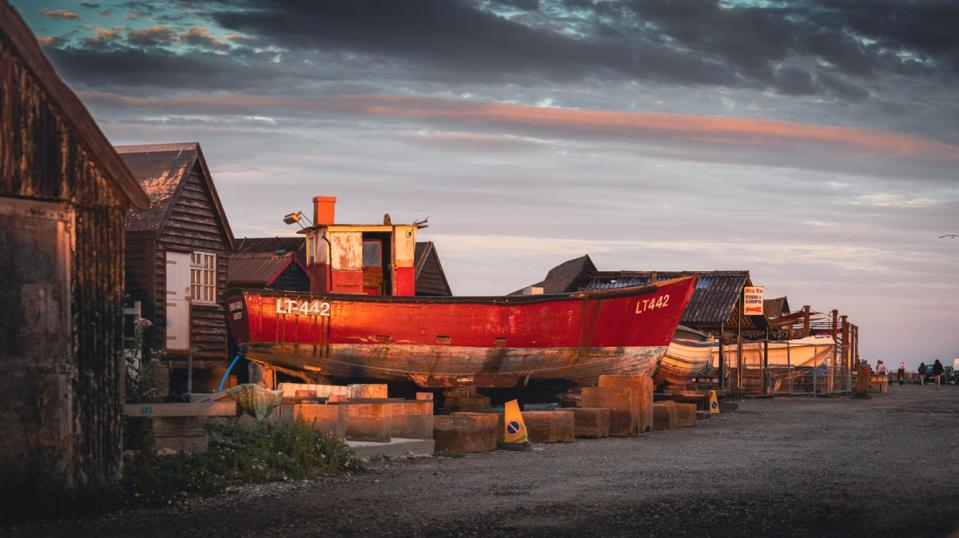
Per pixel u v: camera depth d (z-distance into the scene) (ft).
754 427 71.61
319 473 40.01
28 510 30.27
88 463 32.68
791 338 168.76
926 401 118.83
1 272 30.83
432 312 77.36
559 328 79.30
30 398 31.27
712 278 131.23
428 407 50.06
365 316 77.10
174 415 37.24
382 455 46.26
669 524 29.43
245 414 44.34
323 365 77.92
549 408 78.07
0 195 30.83
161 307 81.41
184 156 85.92
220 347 88.33
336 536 27.91
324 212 83.15
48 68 31.63
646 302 82.02
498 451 51.88
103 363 33.40
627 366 82.99
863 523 29.40
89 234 33.19
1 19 30.50
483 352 78.13
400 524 29.55
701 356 99.86
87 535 27.96
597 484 38.22
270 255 120.26
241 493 35.14
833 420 79.71
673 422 69.87
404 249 82.02
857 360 178.19
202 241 87.30
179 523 29.68
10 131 31.01
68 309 32.40
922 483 38.29
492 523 29.68
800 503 33.06
